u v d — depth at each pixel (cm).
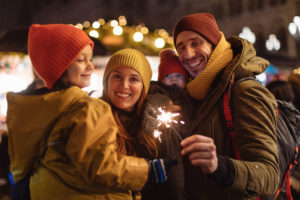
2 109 582
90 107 123
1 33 430
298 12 1916
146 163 123
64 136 125
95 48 428
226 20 2270
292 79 346
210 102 155
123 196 128
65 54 140
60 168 123
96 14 1834
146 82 181
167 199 161
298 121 166
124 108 173
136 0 2028
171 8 2183
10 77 586
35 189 127
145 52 484
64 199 121
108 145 119
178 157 163
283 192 158
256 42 2109
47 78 141
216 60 160
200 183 150
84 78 147
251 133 126
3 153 321
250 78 150
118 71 172
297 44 1895
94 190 121
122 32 496
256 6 2109
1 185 338
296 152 152
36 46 141
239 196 134
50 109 126
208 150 105
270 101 134
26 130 128
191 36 172
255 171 112
